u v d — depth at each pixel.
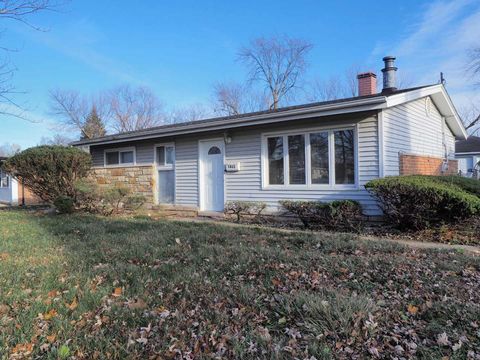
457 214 6.91
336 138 8.74
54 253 5.49
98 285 4.05
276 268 4.47
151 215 10.88
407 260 4.80
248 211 9.66
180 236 6.61
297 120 8.97
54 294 3.77
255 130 10.05
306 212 8.30
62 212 11.16
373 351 2.61
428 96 11.28
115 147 13.84
